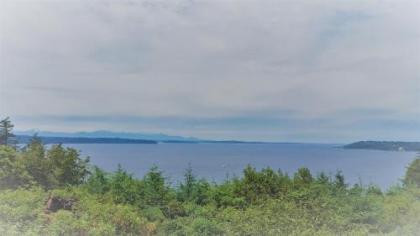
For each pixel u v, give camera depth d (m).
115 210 7.09
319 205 7.77
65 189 7.68
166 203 7.66
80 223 6.68
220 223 7.18
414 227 7.52
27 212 6.87
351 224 7.52
